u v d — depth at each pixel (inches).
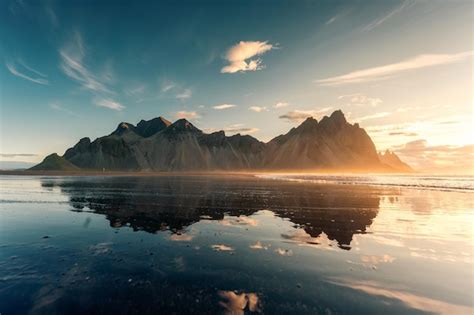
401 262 402.6
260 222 684.1
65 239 522.6
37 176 3558.1
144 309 270.8
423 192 1574.8
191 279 340.5
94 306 277.0
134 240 515.8
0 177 3110.2
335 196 1307.8
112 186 1888.5
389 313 264.4
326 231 591.5
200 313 263.9
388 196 1320.1
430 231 592.4
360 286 323.6
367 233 573.6
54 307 275.1
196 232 579.2
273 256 427.5
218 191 1557.6
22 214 781.9
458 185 2357.3
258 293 304.5
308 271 367.9
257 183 2471.7
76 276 350.0
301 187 1941.4
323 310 268.8
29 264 391.5
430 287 321.1
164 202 1046.4
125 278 343.6
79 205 955.3
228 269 372.8
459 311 268.8
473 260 411.8
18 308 274.7
